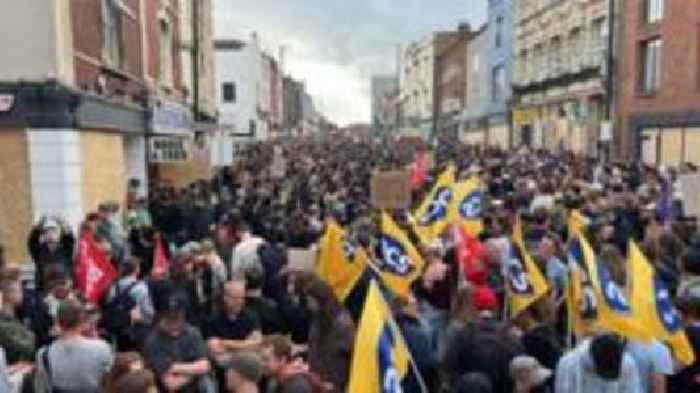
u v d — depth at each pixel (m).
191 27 42.16
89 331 7.63
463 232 11.01
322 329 7.36
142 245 14.38
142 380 5.46
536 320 8.18
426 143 74.25
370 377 5.70
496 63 72.56
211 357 7.60
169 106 30.00
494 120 73.88
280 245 13.23
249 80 81.69
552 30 53.12
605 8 42.59
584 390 6.30
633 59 39.31
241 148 60.78
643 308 6.91
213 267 10.97
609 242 11.80
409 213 15.68
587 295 7.37
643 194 18.53
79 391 6.87
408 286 9.88
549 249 10.56
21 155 16.30
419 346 7.87
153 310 9.41
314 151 61.16
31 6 16.28
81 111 17.17
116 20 22.14
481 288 8.63
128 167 25.50
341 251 9.69
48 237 13.32
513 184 22.64
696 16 32.53
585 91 46.06
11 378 7.27
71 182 16.67
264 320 8.70
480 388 6.31
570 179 22.38
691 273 8.32
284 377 6.36
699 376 7.08
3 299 8.40
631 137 39.72
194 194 20.52
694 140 32.84
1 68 16.30
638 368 6.77
